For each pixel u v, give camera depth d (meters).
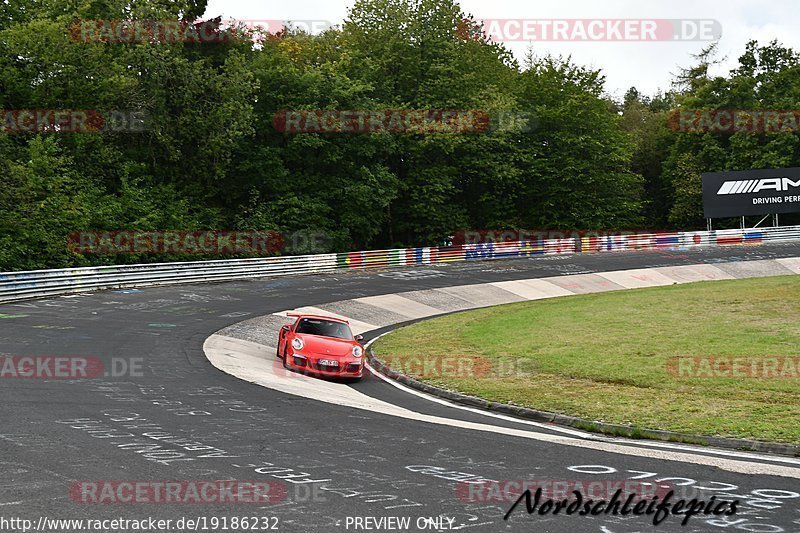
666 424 10.98
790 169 57.41
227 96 43.88
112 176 41.88
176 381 13.12
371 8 56.44
